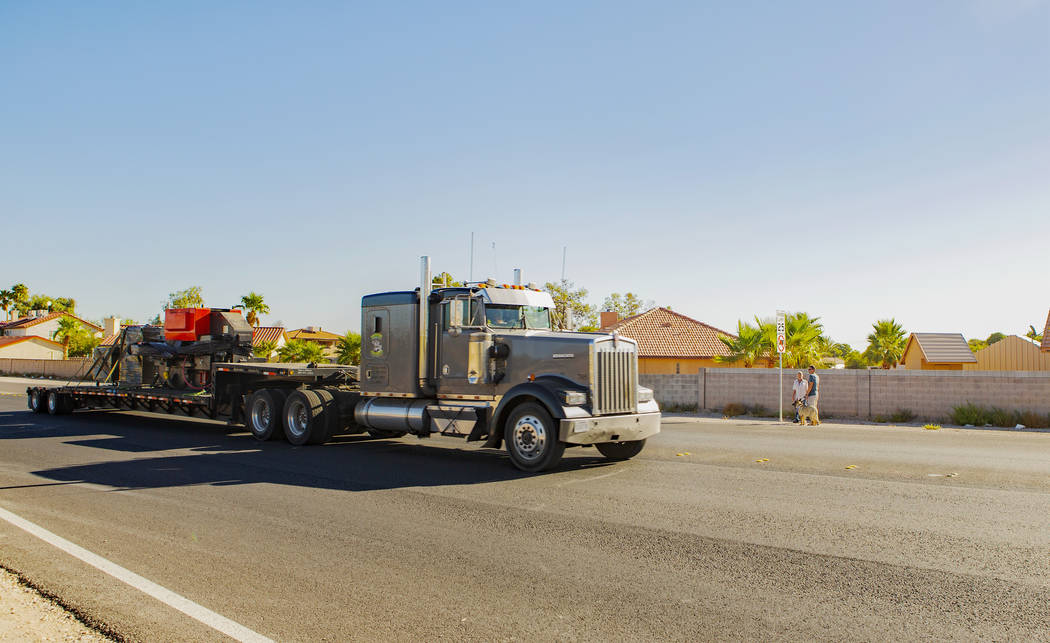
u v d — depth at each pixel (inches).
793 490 354.6
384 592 207.3
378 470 426.3
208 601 200.4
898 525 280.7
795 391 777.6
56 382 1736.0
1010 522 284.4
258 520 297.0
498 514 306.3
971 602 195.0
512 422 425.7
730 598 200.1
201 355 677.9
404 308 496.7
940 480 379.2
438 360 482.9
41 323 2881.4
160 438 595.8
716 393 923.4
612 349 430.0
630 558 239.5
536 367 438.0
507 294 476.4
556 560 237.9
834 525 281.6
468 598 201.8
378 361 509.0
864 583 211.6
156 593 207.3
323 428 540.7
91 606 196.4
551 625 181.5
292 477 401.7
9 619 185.5
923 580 213.6
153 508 320.8
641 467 433.4
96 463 455.2
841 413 823.7
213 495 350.6
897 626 178.9
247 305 2503.7
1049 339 1082.7
